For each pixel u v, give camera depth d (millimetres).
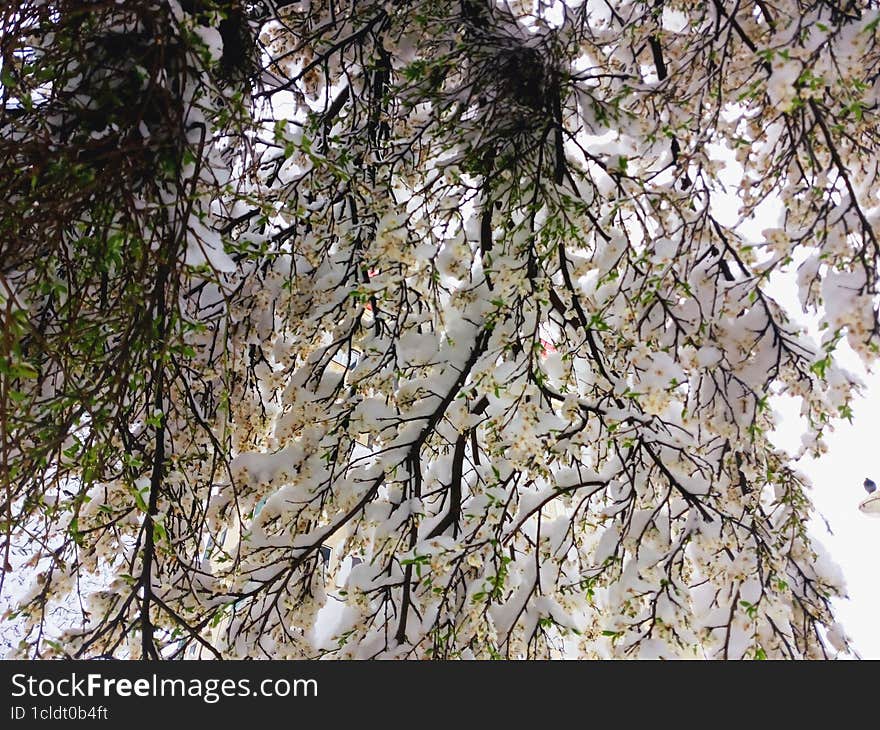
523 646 2490
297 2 2820
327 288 2564
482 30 2354
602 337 2414
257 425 2631
